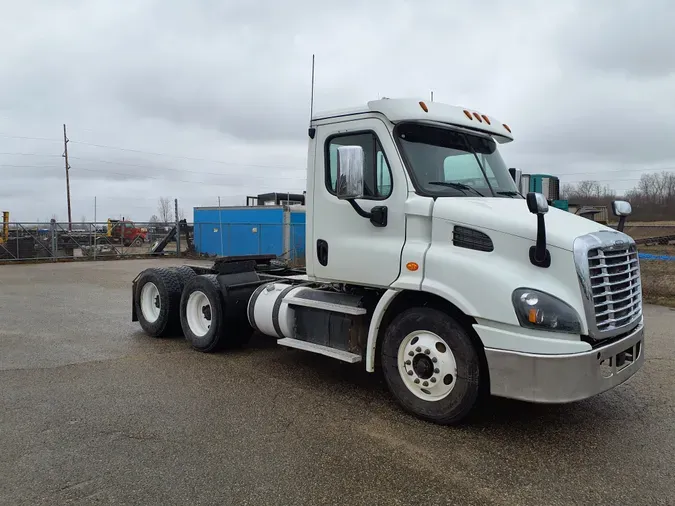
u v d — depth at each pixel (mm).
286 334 5613
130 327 8305
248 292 6551
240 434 4129
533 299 3740
